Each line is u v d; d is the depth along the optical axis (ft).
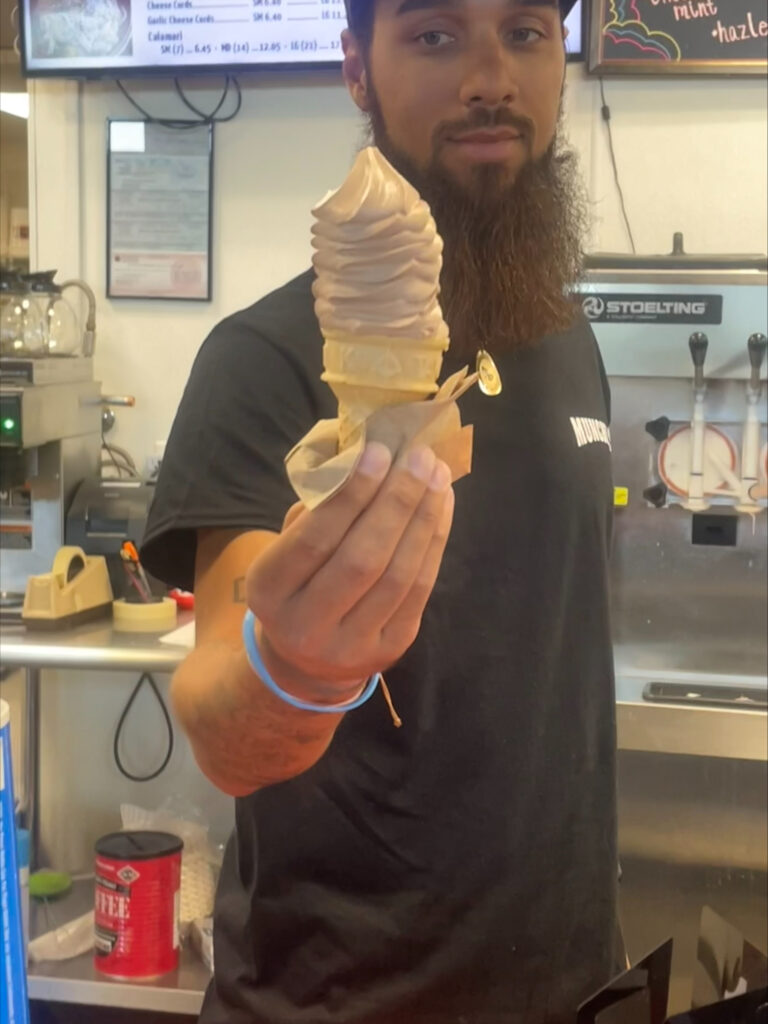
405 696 3.14
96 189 7.27
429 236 1.82
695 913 6.00
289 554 1.85
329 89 6.99
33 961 6.30
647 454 5.97
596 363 4.00
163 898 6.19
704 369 5.71
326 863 3.19
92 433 7.06
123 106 7.17
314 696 2.13
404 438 1.83
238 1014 3.30
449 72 3.21
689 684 5.98
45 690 7.50
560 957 3.30
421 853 3.16
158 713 7.44
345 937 3.16
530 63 3.30
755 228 6.73
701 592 6.06
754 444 5.80
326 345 1.88
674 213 6.77
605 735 3.54
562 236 3.62
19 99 7.82
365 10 3.41
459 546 3.23
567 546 3.41
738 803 5.92
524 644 3.26
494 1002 3.21
